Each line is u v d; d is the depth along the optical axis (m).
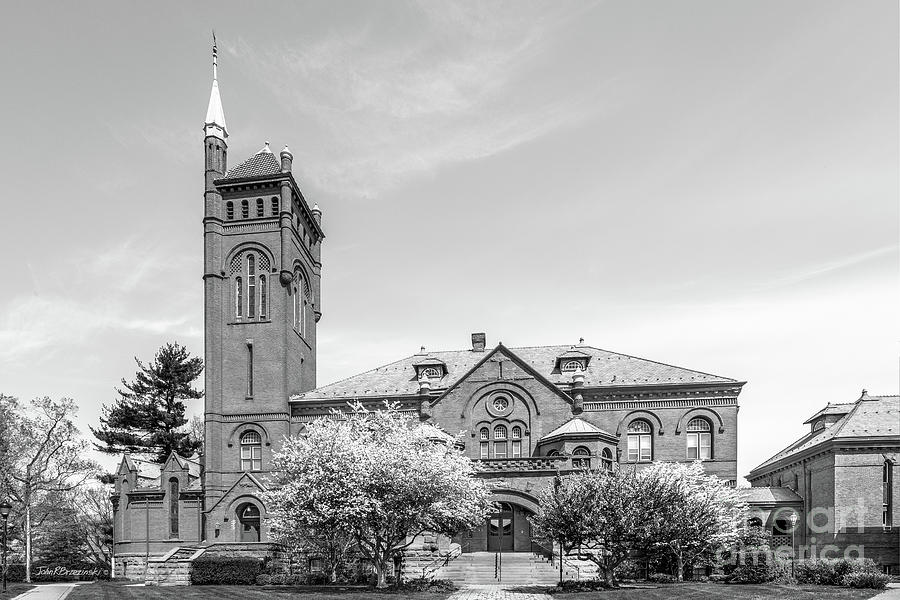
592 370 55.88
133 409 76.75
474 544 47.56
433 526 36.38
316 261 66.50
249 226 57.41
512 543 47.09
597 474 37.88
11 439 64.50
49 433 66.31
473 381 53.84
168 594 35.59
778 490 53.53
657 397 52.72
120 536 55.38
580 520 35.09
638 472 43.28
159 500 55.28
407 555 43.38
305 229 63.34
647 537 34.53
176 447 76.56
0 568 59.28
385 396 55.44
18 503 66.62
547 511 36.72
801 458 52.88
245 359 55.72
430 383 57.09
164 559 47.91
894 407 50.31
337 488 34.97
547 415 52.62
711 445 51.62
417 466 35.88
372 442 38.81
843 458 47.47
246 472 51.59
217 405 54.84
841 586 33.56
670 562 40.72
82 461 68.69
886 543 45.88
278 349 55.56
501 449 52.75
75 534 70.56
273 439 54.34
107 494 76.44
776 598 28.94
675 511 36.09
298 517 35.78
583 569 40.94
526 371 53.38
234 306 56.62
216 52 60.81
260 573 44.03
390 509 34.84
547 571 41.53
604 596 31.27
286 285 56.47
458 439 50.47
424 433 42.06
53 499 69.38
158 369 78.62
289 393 55.94
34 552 70.25
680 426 52.03
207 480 53.34
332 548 39.84
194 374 79.69
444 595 33.22
